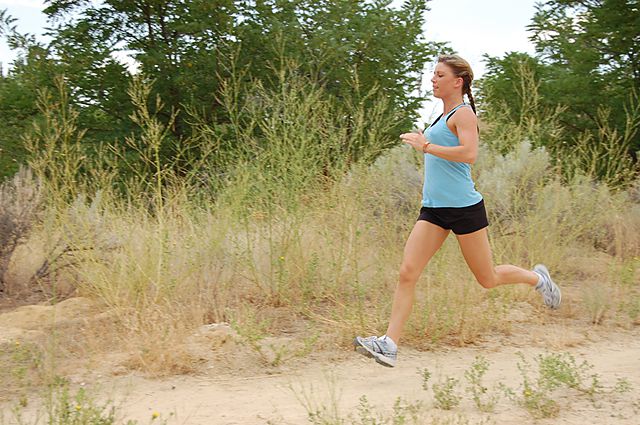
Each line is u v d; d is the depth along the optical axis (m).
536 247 7.43
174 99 13.91
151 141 7.02
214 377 4.91
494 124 8.95
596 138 13.20
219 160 7.71
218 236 6.51
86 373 4.89
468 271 6.37
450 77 4.73
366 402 4.29
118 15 14.46
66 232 6.91
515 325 6.22
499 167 8.38
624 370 5.10
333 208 6.74
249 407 4.36
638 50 13.52
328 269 6.63
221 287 6.46
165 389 4.68
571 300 6.97
